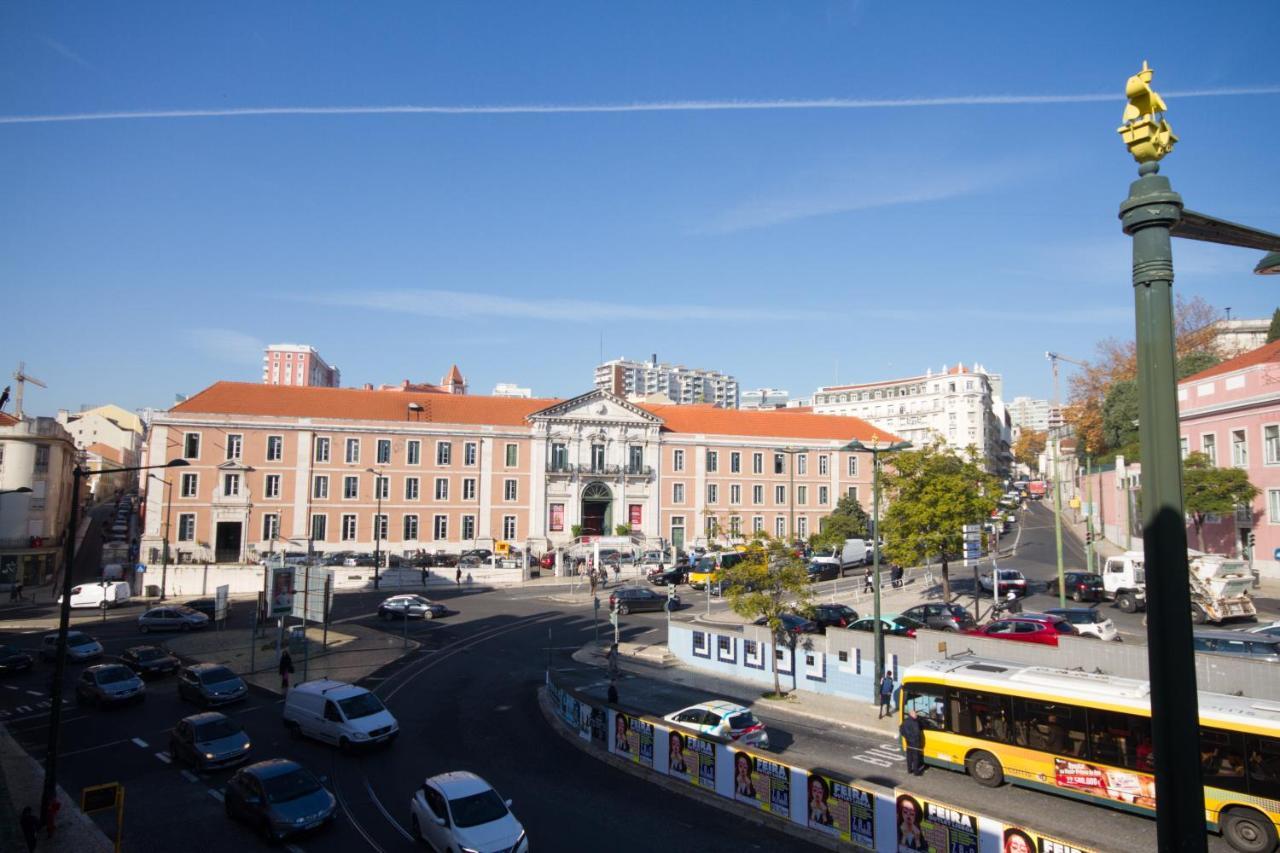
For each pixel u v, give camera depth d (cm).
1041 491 12862
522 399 8994
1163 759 678
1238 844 1734
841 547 6812
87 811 1686
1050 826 1858
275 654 4091
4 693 3416
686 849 1792
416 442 7994
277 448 7562
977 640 2995
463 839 1695
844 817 1761
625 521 8606
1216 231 778
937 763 2244
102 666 3256
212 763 2348
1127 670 2678
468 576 6794
